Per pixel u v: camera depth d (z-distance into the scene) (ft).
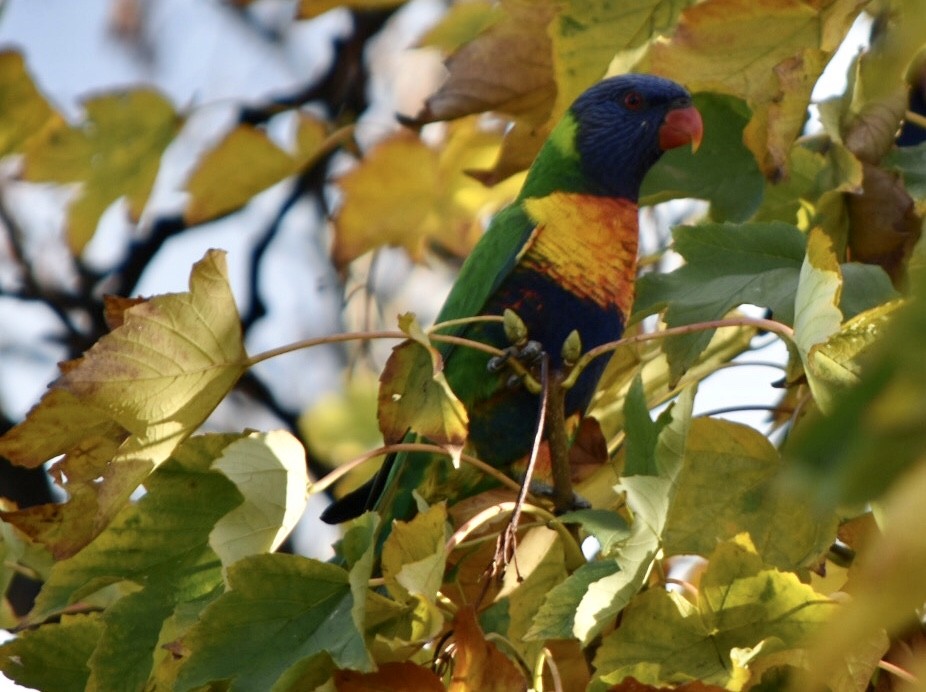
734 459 16.93
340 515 23.32
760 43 19.10
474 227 28.71
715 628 14.92
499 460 24.25
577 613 14.46
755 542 16.62
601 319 24.22
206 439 16.76
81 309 36.88
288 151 25.55
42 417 15.57
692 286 19.07
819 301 14.96
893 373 6.03
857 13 18.66
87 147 24.64
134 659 16.24
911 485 5.89
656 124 24.68
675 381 18.69
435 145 27.96
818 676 7.49
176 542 16.75
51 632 17.48
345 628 14.35
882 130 19.51
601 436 21.33
